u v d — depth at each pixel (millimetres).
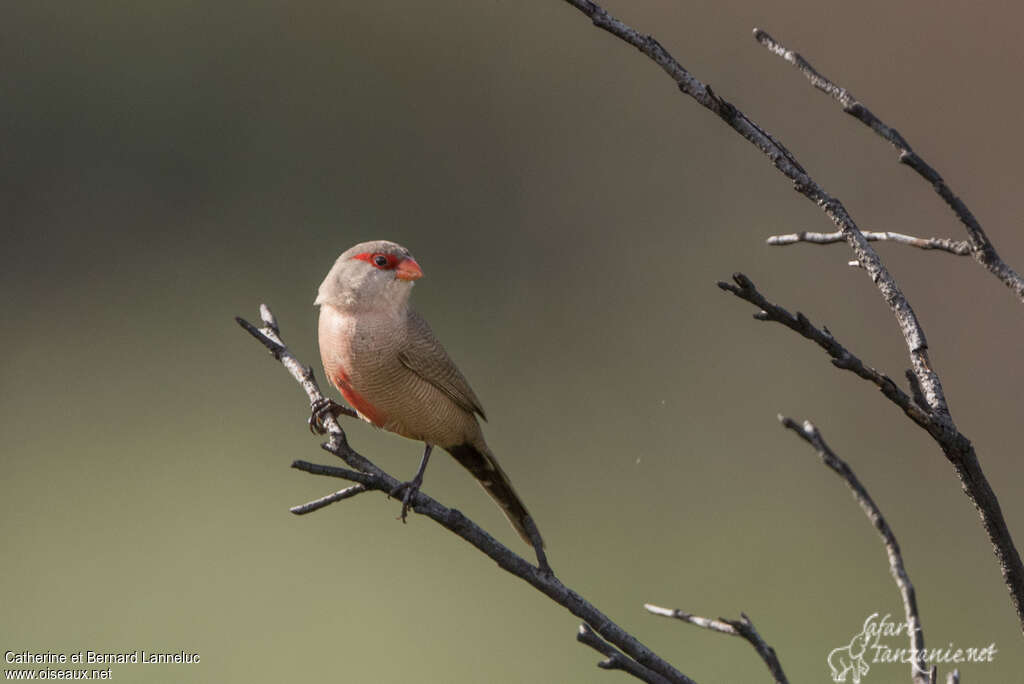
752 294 2994
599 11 3326
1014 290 3225
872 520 2670
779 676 2871
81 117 17469
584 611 3646
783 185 16312
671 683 3531
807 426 2639
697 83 3367
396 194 17750
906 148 3232
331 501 3754
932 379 3279
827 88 3250
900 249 15234
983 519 3160
